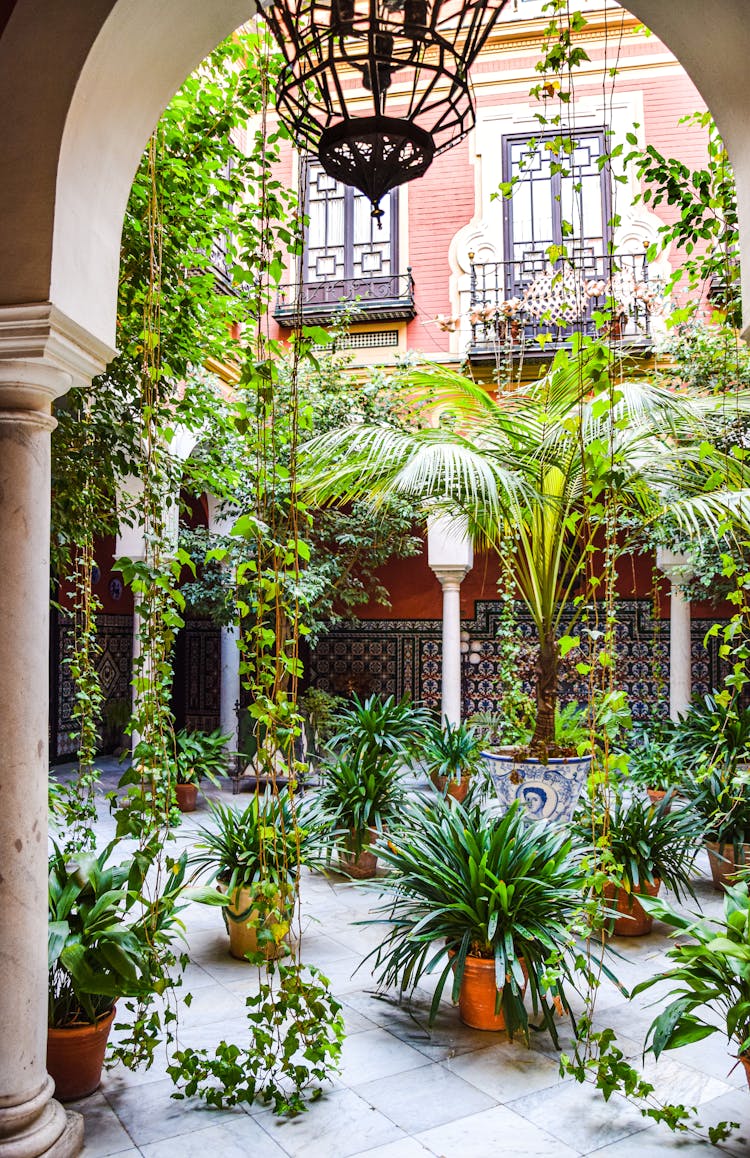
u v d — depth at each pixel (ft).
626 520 18.03
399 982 12.28
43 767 7.81
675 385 23.13
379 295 32.01
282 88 6.70
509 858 10.59
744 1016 8.57
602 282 22.52
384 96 6.81
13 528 7.68
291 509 8.70
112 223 8.37
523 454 15.58
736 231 12.22
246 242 11.93
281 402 9.20
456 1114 8.74
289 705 8.61
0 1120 7.22
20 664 7.64
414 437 14.98
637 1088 9.15
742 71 7.57
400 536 28.40
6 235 7.45
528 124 31.40
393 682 35.68
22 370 7.57
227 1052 9.02
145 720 9.08
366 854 17.74
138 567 8.98
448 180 32.19
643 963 13.12
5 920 7.41
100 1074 9.43
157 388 13.47
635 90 30.50
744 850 16.51
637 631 33.17
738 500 12.32
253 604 8.70
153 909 9.02
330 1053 8.95
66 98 7.31
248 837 13.38
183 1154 8.01
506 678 19.98
